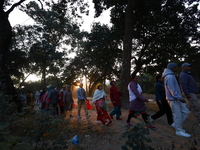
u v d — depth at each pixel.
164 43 17.38
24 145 1.80
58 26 24.66
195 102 3.67
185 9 14.82
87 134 3.78
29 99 11.59
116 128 4.31
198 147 2.79
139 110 4.09
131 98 4.27
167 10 14.30
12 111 2.10
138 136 1.67
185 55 17.42
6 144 1.59
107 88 45.69
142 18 16.14
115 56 22.47
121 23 16.80
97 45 18.16
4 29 7.94
